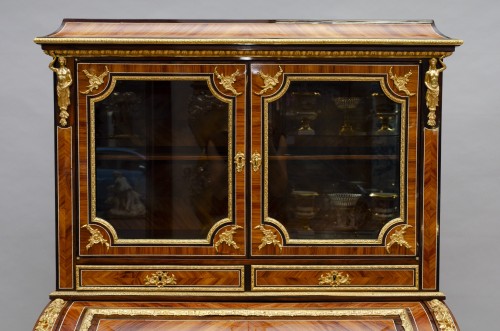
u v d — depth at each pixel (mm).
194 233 2945
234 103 2898
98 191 2920
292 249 2938
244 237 2934
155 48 2830
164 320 2822
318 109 2932
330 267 2943
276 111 2916
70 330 2736
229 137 2914
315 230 2953
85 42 2791
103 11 4004
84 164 2900
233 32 2934
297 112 2924
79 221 2914
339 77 2889
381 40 2803
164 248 2930
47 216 4008
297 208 2947
